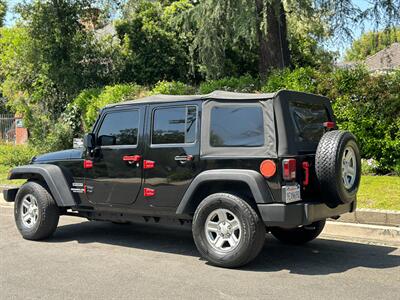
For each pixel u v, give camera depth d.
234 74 21.28
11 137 26.34
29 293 5.23
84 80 19.48
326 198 6.19
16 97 21.17
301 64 22.14
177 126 6.64
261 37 16.33
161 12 21.84
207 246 6.20
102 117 7.43
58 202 7.62
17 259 6.65
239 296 5.10
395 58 21.39
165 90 16.03
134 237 8.14
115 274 5.93
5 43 20.56
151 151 6.78
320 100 7.09
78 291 5.29
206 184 6.33
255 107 6.15
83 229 8.84
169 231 8.66
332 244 7.61
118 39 21.14
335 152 6.01
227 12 15.84
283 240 7.61
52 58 19.16
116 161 7.12
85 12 19.78
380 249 7.26
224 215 6.12
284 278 5.75
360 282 5.61
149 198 6.79
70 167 7.69
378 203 8.85
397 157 11.48
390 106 11.51
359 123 11.79
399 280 5.70
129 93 16.31
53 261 6.55
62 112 19.20
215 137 6.32
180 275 5.87
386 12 14.52
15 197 8.09
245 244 5.90
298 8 15.18
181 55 21.00
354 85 11.97
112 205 7.20
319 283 5.56
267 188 5.89
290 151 5.92
